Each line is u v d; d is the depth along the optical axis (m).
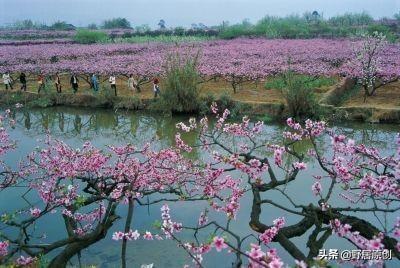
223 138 18.16
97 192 8.62
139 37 68.31
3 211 10.90
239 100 22.66
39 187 9.41
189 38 65.94
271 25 70.56
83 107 25.80
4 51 50.00
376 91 25.73
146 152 9.41
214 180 8.84
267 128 19.81
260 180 7.02
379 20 87.88
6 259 6.44
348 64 29.78
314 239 5.98
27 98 26.89
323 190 11.98
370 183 6.08
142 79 29.48
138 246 9.41
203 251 5.59
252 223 6.40
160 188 8.85
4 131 11.54
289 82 21.06
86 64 35.91
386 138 17.67
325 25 74.25
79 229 8.52
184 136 19.20
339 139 6.07
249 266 4.93
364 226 6.00
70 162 8.80
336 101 23.09
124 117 23.70
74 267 8.55
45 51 49.12
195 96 22.69
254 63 34.44
